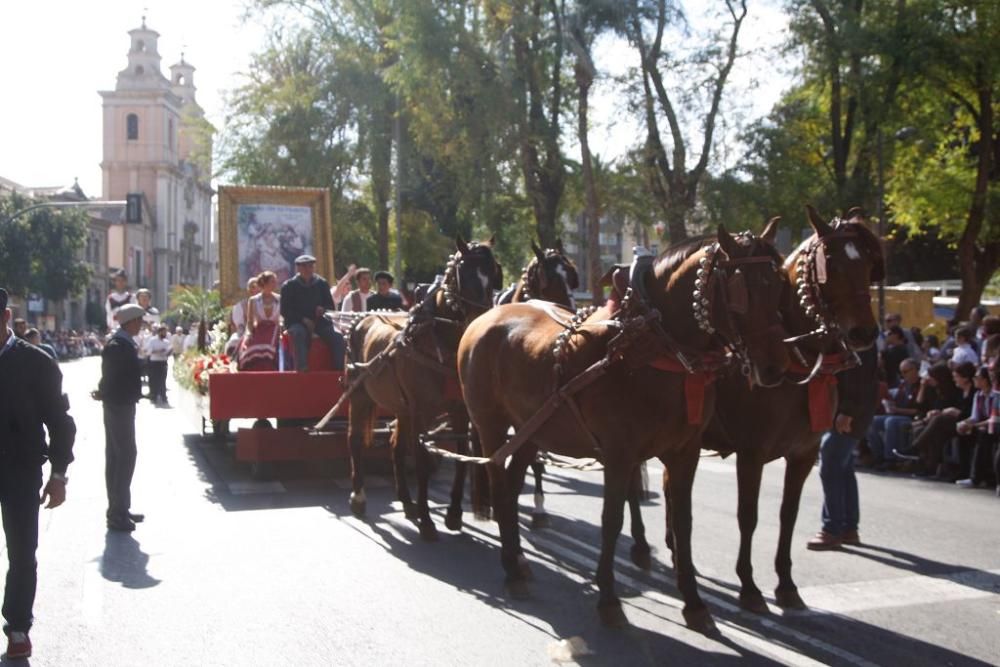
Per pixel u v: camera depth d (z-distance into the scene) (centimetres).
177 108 11031
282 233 1703
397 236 2964
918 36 2175
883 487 1189
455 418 893
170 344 2619
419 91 2388
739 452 649
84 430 1875
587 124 2431
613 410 584
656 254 625
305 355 1148
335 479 1192
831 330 612
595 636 586
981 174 2469
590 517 962
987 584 710
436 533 852
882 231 2295
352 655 555
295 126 3080
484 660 546
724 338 553
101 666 540
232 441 1438
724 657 550
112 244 9694
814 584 710
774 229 570
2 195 6456
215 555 794
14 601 550
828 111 2589
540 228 2408
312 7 3116
